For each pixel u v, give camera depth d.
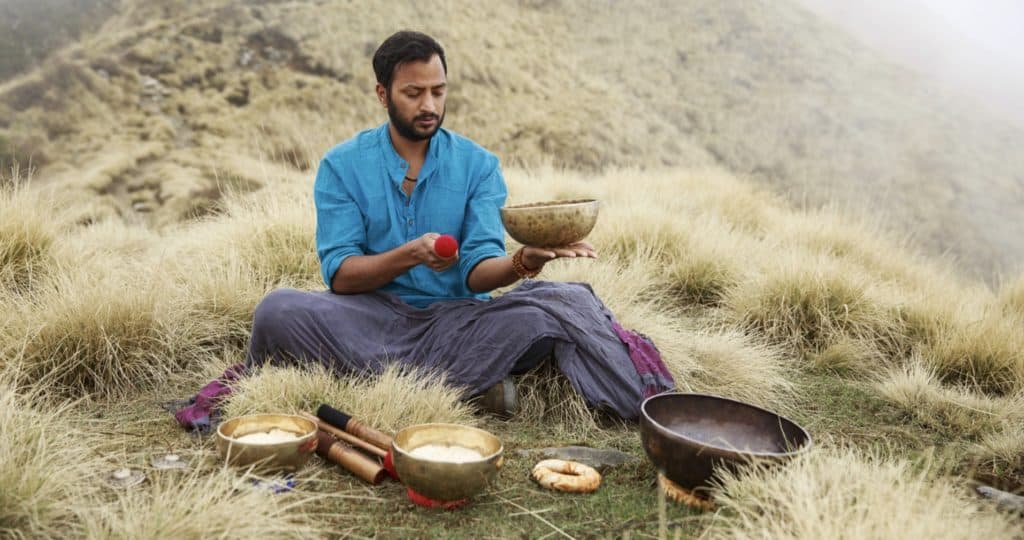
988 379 3.90
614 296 4.11
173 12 35.53
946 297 4.94
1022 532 2.01
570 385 3.02
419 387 2.71
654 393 2.92
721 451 2.03
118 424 2.71
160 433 2.61
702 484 2.09
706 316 4.70
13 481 1.86
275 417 2.35
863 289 4.62
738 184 9.15
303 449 2.19
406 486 2.17
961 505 2.06
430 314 3.03
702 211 7.57
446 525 2.04
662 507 1.79
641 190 8.13
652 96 37.53
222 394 2.78
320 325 2.90
